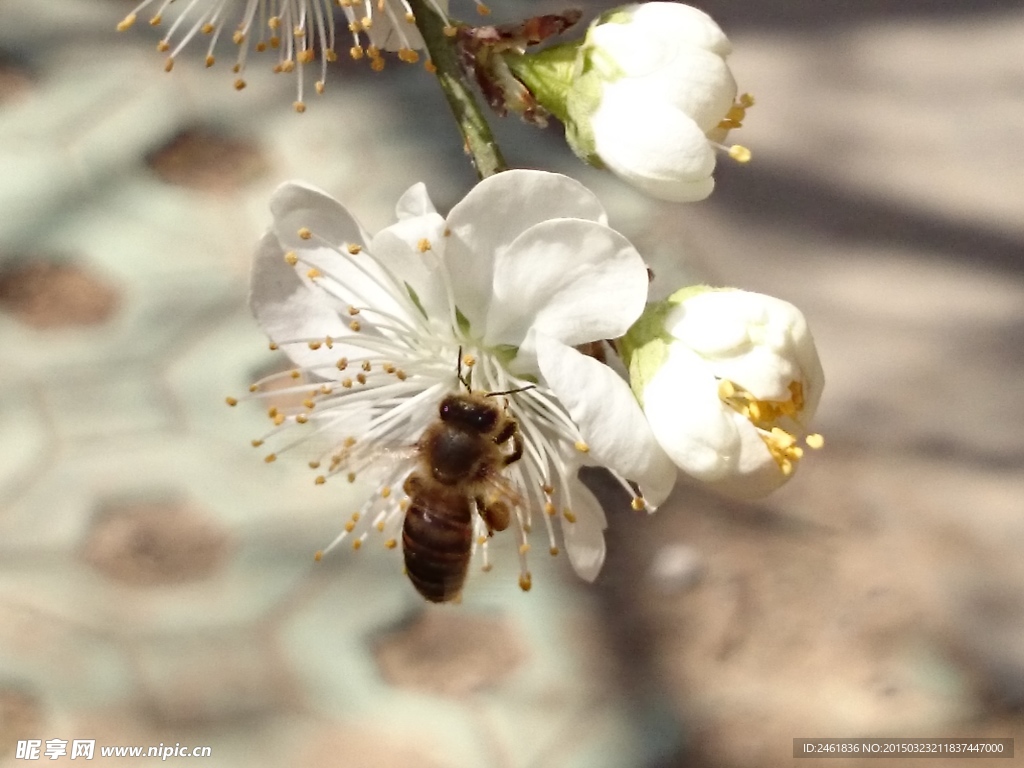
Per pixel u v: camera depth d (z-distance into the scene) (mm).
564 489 83
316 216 82
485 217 78
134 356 177
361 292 84
